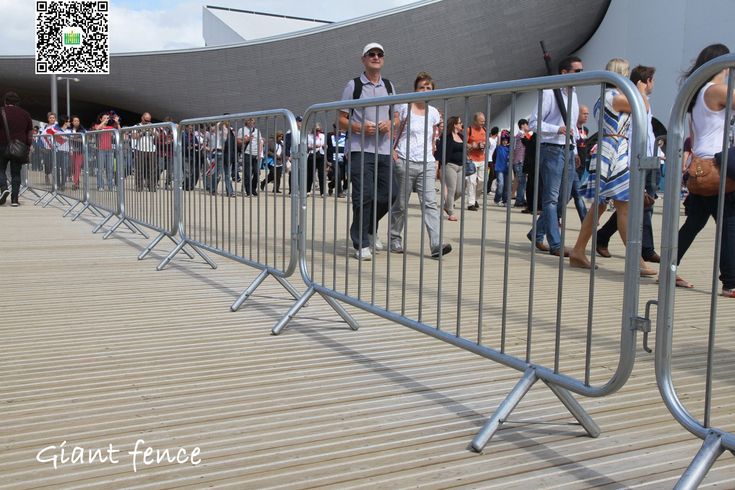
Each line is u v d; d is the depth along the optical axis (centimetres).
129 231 776
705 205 458
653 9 2269
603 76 210
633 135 201
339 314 362
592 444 221
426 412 247
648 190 375
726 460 209
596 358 317
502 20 2778
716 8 1980
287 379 281
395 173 599
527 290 475
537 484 194
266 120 425
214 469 200
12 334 344
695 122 432
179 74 3462
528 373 234
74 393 262
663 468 204
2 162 1087
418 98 294
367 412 246
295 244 386
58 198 1182
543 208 627
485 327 370
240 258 461
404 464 205
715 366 306
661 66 2214
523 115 1819
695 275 549
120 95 3606
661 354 194
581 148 729
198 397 259
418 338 345
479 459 210
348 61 3123
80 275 509
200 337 342
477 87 260
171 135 561
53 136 1102
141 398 257
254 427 232
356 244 577
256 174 446
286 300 430
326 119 367
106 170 793
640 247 202
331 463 205
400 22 2923
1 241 689
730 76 186
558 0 2661
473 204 1141
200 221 541
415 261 586
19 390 264
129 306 409
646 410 252
